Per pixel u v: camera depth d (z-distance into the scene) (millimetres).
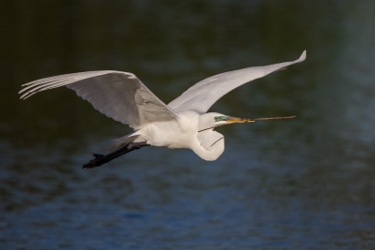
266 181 14484
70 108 18812
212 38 24750
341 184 14375
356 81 21641
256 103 19281
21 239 11680
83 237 11812
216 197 13656
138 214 12812
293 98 19906
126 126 17672
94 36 24188
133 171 15008
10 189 13781
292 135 17281
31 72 20359
